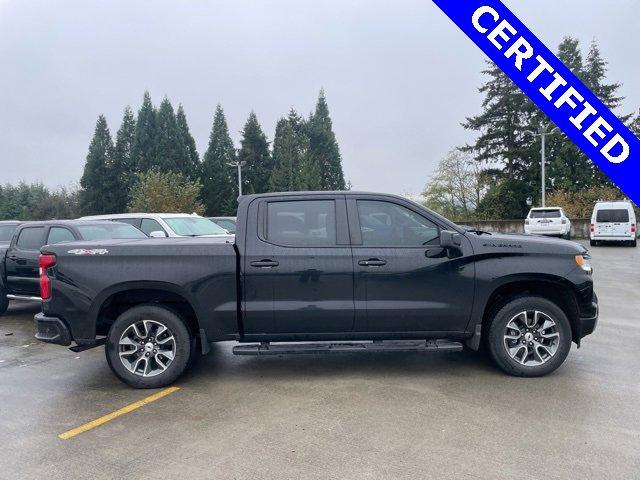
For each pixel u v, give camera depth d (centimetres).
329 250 481
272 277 477
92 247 487
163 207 4388
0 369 568
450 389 465
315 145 6862
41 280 495
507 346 496
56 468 333
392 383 486
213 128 6028
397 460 333
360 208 495
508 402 430
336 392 464
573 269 486
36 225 866
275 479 313
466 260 483
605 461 327
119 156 6188
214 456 344
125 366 485
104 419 414
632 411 407
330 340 493
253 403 441
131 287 481
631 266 1451
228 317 480
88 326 486
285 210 495
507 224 3231
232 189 5988
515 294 500
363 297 479
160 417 416
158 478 317
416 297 482
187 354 489
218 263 478
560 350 488
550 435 365
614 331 680
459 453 341
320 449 351
